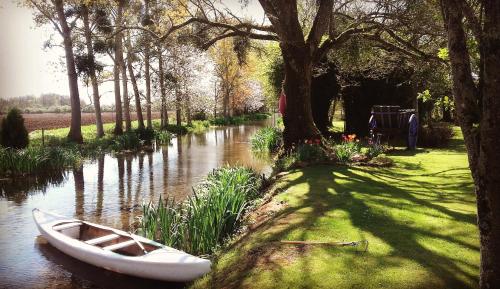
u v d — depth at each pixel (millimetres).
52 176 14789
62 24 22844
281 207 7562
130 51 28688
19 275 6215
